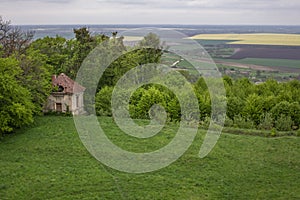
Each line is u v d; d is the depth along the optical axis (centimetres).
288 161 2636
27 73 3838
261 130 3447
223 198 2073
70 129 3397
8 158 2684
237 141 3066
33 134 3275
